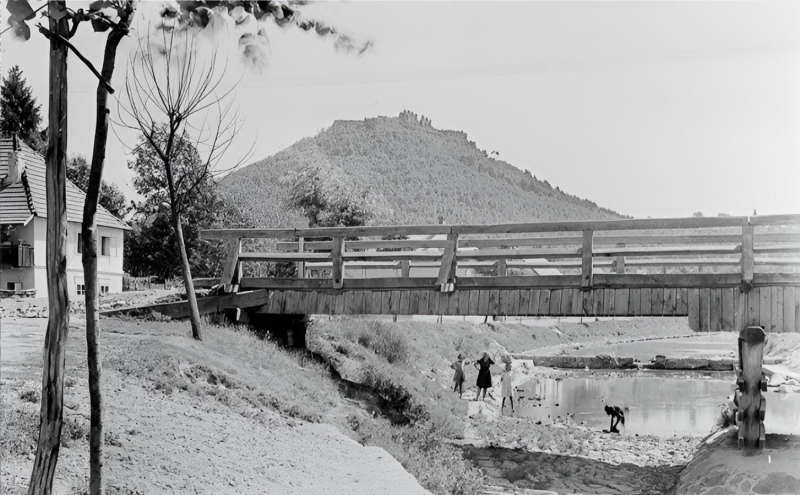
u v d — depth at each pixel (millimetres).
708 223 15688
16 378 12102
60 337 6445
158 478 9125
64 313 6426
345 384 18547
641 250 16250
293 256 19031
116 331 16750
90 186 6754
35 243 31109
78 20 5609
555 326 70312
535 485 14766
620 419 22641
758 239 15492
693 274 15734
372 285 18250
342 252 18547
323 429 13398
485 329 53156
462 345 40125
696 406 28828
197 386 13617
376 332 26938
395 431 15688
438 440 17016
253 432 12047
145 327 17438
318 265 21969
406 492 10359
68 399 11078
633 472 16141
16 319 20359
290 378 16547
